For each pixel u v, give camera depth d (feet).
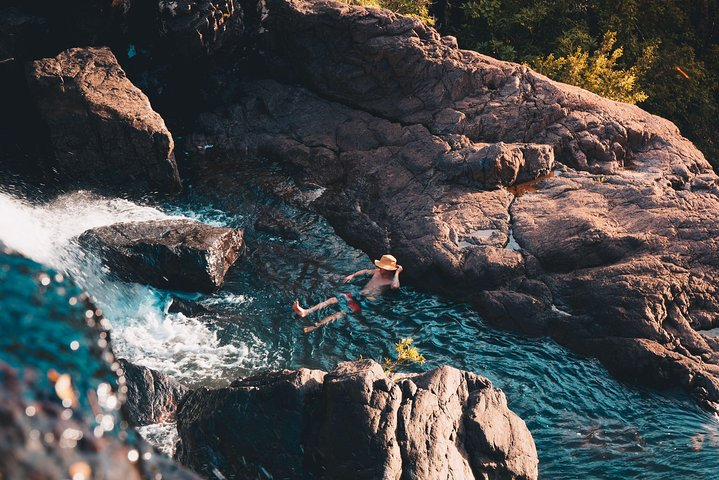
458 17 63.36
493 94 45.42
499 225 38.14
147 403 25.21
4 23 44.27
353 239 40.42
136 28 47.52
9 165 41.68
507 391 30.25
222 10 47.67
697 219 36.27
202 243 35.73
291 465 21.81
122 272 34.81
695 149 44.21
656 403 30.01
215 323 33.60
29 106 45.60
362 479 20.59
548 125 44.09
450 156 41.98
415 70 46.21
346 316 34.65
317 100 48.96
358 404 21.49
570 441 27.53
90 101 41.75
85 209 39.81
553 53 62.28
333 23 47.55
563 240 35.86
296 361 31.50
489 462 22.58
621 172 42.09
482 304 35.19
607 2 66.69
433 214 39.40
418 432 21.50
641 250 34.99
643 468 26.02
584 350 32.65
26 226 36.14
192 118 50.37
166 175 42.42
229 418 22.94
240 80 50.85
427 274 37.22
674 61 67.77
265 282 36.76
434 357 32.17
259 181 44.50
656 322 32.04
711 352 31.60
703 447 27.17
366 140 45.83
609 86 55.88
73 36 45.70
